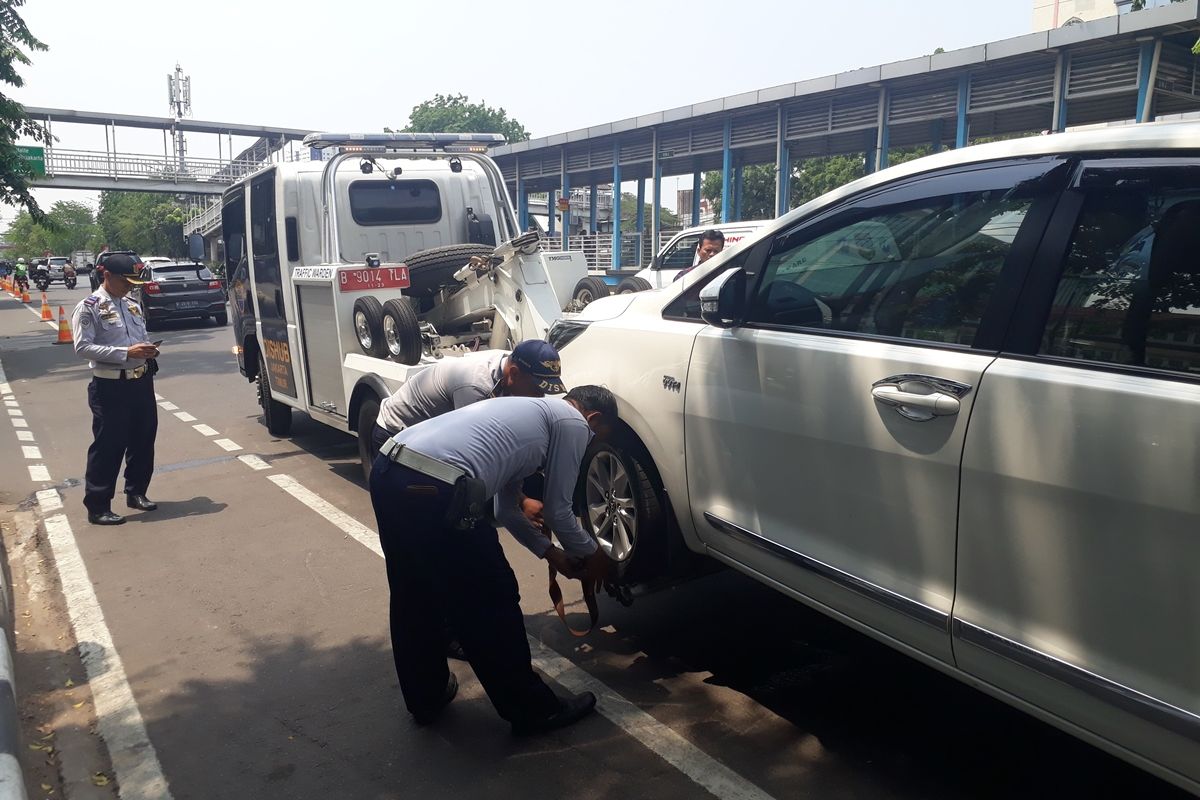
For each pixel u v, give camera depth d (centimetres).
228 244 887
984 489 237
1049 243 239
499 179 770
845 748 317
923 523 256
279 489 674
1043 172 246
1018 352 237
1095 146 236
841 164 3841
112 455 592
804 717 338
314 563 517
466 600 310
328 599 465
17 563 534
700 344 338
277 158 806
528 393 337
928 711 341
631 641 405
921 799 286
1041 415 223
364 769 314
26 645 425
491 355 391
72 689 382
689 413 343
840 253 300
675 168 2550
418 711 339
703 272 356
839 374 279
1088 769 301
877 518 270
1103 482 210
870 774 301
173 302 2128
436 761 318
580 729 334
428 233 747
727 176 2084
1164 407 200
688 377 342
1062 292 233
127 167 4644
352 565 512
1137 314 216
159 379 1301
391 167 743
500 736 333
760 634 410
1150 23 1241
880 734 325
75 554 542
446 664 344
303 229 704
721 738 325
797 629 414
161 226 7369
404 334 553
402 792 300
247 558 528
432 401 377
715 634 411
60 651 418
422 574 308
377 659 398
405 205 738
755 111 1986
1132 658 209
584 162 2616
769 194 4384
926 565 257
